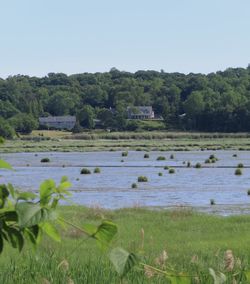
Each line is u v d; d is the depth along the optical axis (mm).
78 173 160625
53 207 6121
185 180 135250
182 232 52156
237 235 49656
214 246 40031
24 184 123438
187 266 19984
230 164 190250
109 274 15445
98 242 6082
